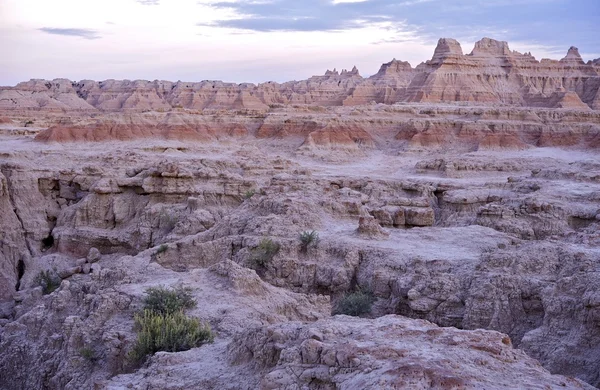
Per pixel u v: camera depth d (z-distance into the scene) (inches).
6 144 3976.4
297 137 4798.2
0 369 1402.6
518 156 4325.8
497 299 1477.6
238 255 1903.3
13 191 2876.5
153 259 1940.2
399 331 865.5
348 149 4549.7
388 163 4340.6
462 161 3759.8
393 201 2359.7
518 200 2524.6
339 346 806.5
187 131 4539.9
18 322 1497.3
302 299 1505.9
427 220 2214.6
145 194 2787.9
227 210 2593.5
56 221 2864.2
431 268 1673.2
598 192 2539.4
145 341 1150.3
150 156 3464.6
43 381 1299.2
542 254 1578.5
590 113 5137.8
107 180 2797.7
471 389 698.8
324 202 2198.6
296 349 836.0
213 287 1443.2
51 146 3981.3
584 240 1761.8
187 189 2714.1
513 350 826.8
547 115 5147.6
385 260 1775.3
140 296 1354.6
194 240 2096.5
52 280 2285.9
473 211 2807.6
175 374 979.9
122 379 1015.6
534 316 1456.7
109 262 2508.6
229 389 909.8
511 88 7436.0
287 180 2487.7
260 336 958.4
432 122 4872.0
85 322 1318.9
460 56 7229.3
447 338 840.3
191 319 1215.6
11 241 2650.1
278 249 1879.9
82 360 1242.0
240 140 4872.0
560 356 1278.3
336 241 1909.4
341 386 751.7
